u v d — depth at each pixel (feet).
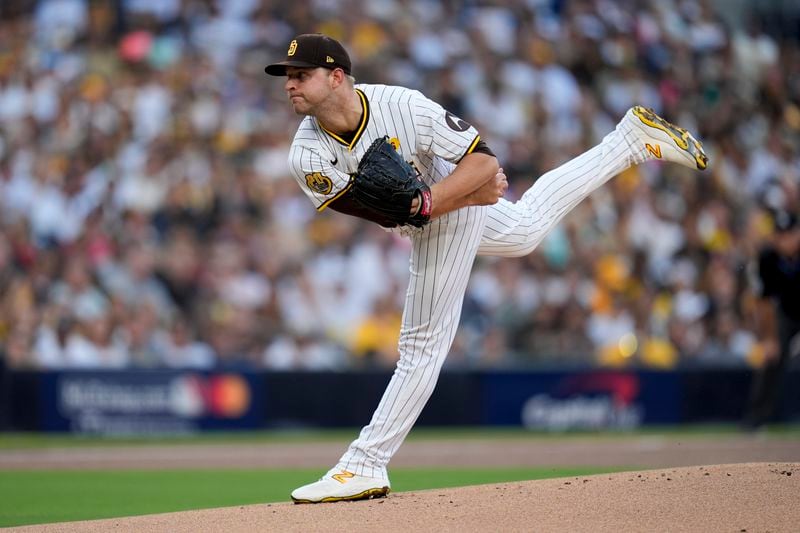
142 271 152.97
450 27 200.23
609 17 211.00
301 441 135.74
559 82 196.75
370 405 146.82
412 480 92.43
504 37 200.03
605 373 151.33
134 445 130.31
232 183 167.32
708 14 222.89
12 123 175.32
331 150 58.70
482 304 156.56
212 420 140.87
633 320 163.12
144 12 191.01
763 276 127.75
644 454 113.19
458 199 57.82
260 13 192.65
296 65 56.18
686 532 50.85
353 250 163.94
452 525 53.11
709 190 187.62
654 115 66.90
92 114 173.88
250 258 159.22
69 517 74.38
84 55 187.21
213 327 150.92
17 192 165.58
